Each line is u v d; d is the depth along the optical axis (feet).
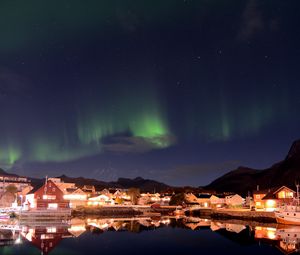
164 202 651.66
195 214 476.13
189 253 156.15
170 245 177.17
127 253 154.30
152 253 155.33
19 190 551.18
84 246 168.55
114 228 257.55
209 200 613.11
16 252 150.20
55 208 372.99
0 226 260.83
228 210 413.80
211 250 163.32
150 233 227.81
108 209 452.35
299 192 380.17
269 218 340.39
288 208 305.32
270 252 158.51
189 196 615.98
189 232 235.61
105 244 176.14
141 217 407.23
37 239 187.01
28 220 319.88
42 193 393.50
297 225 288.71
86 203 486.38
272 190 414.41
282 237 207.51
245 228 266.16
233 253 156.35
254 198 437.58
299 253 156.35
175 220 358.64
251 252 158.71
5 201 449.06
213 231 242.58
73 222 304.91
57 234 209.97
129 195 629.92
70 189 488.44
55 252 152.25
